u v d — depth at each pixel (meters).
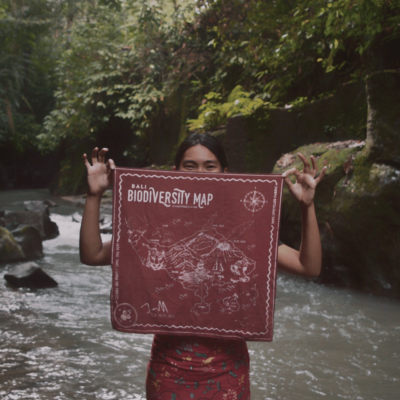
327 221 5.18
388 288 4.73
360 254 4.91
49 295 4.88
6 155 23.11
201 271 1.64
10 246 6.53
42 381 2.87
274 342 3.57
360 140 5.70
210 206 1.65
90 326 3.92
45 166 24.56
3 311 4.29
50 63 24.09
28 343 3.50
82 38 15.75
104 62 15.38
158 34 13.55
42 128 23.64
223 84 11.27
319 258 1.62
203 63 12.63
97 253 1.72
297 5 7.48
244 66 10.30
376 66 5.51
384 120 4.67
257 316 1.61
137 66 14.60
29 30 22.44
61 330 3.80
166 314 1.63
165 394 1.59
